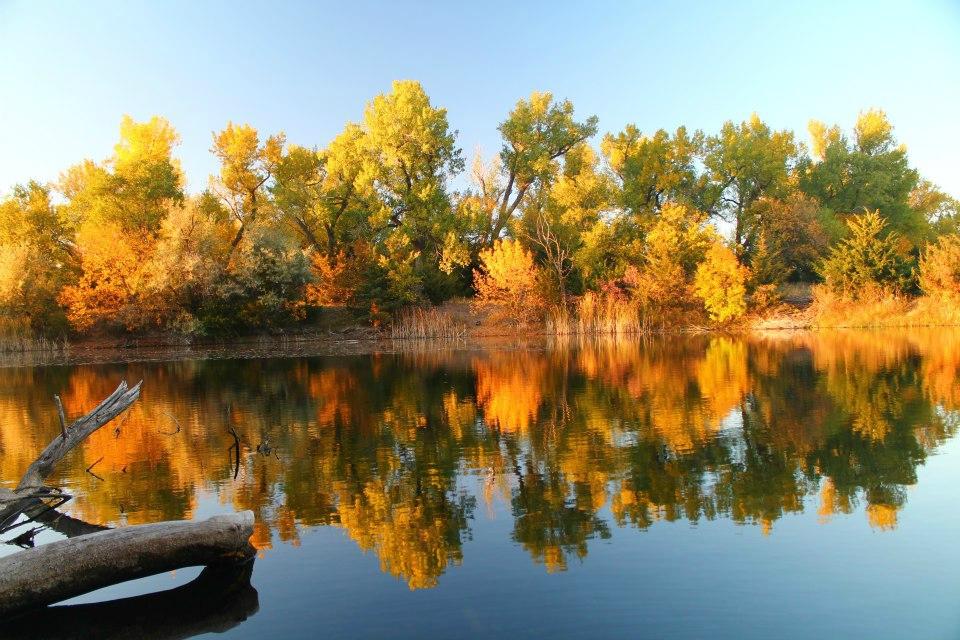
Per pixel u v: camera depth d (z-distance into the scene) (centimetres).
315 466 1062
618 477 952
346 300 4478
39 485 860
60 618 588
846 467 962
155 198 4384
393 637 528
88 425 933
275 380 2200
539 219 4622
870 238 4091
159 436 1321
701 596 582
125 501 898
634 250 4612
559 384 1928
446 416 1471
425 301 4581
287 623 559
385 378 2195
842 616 542
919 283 4034
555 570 643
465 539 732
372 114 4716
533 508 828
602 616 551
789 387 1711
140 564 638
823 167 5872
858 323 3900
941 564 632
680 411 1441
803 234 4884
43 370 2755
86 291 3962
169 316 4047
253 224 4303
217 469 1056
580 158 5072
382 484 953
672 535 721
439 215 4641
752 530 730
